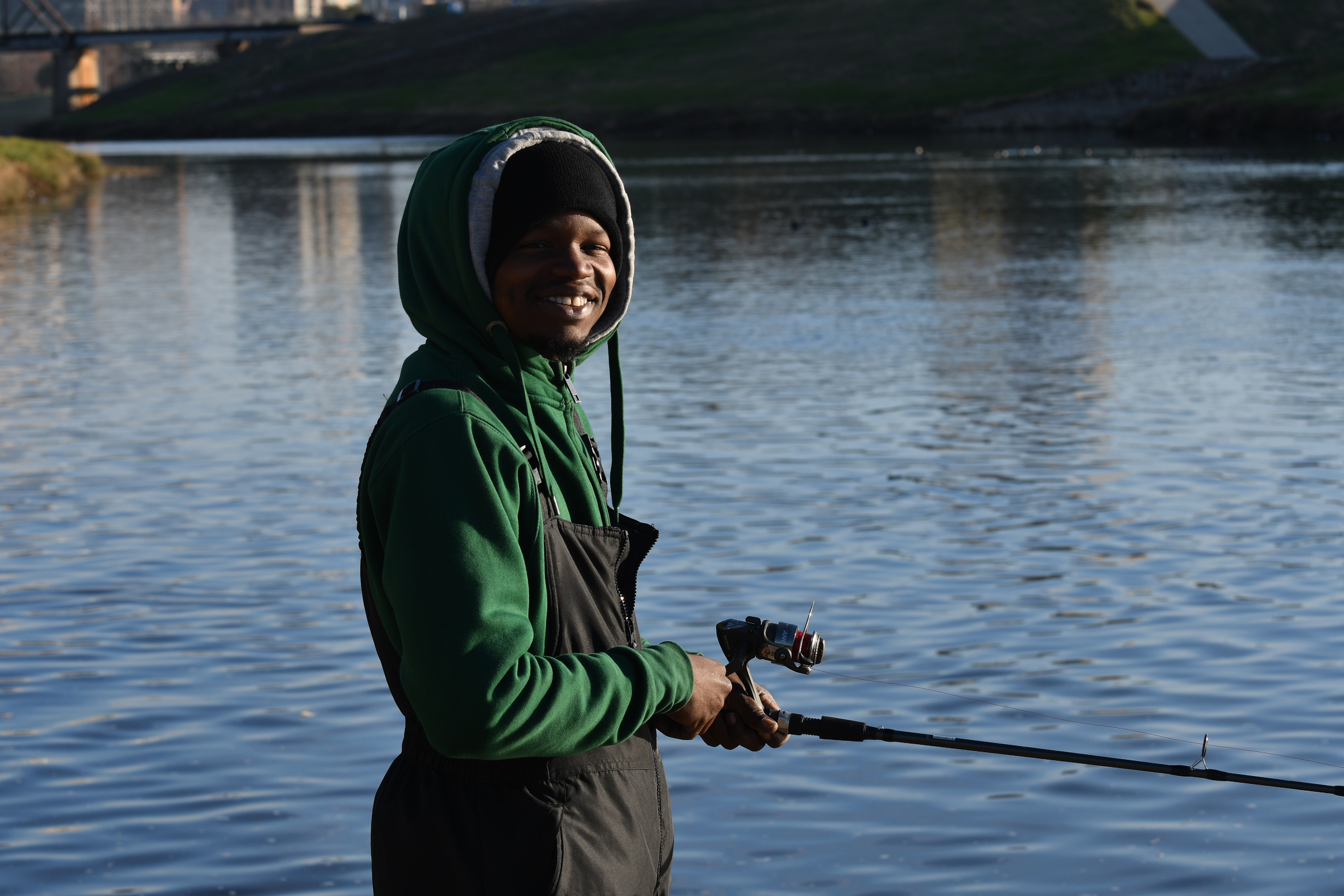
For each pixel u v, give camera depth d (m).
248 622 7.86
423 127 119.38
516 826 2.57
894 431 12.83
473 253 2.65
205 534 9.70
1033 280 25.42
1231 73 97.88
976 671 6.98
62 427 13.57
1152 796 5.59
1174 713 6.41
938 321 20.39
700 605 8.00
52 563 9.04
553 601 2.66
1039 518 9.80
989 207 42.28
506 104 118.81
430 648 2.42
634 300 23.50
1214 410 13.55
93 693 6.81
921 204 43.59
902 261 29.16
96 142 129.75
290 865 5.12
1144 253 29.72
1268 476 10.94
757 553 9.01
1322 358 16.47
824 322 20.39
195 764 5.98
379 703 6.66
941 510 10.06
